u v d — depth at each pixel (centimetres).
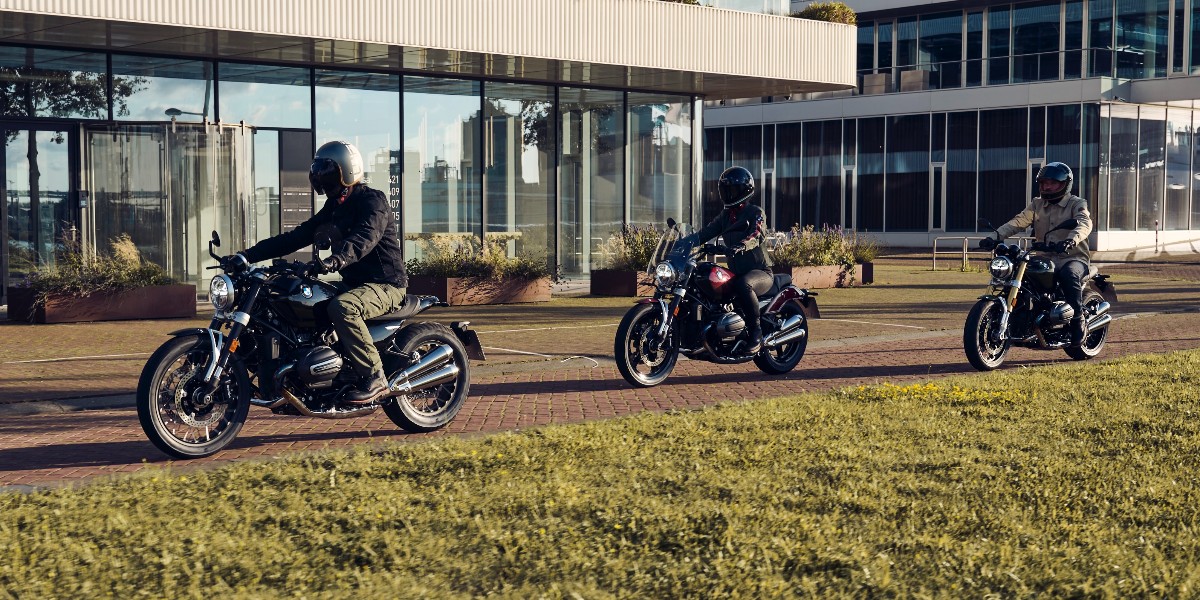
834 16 2197
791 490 546
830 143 4259
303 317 680
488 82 2042
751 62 2023
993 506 519
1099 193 3681
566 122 2150
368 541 462
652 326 943
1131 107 3759
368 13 1597
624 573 425
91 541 466
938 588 414
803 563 437
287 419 787
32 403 845
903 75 4119
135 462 651
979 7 4031
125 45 1628
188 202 1625
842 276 2130
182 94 1745
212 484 564
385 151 1931
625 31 1866
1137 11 3769
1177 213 3916
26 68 1620
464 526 487
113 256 1499
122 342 1222
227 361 654
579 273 2181
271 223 1825
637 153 2255
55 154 1644
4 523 491
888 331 1360
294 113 1841
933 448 637
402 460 611
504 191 2072
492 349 1166
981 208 3919
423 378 732
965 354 1116
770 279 982
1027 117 3806
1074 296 1062
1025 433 680
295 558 443
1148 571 429
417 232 1967
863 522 493
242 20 1492
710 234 963
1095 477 569
